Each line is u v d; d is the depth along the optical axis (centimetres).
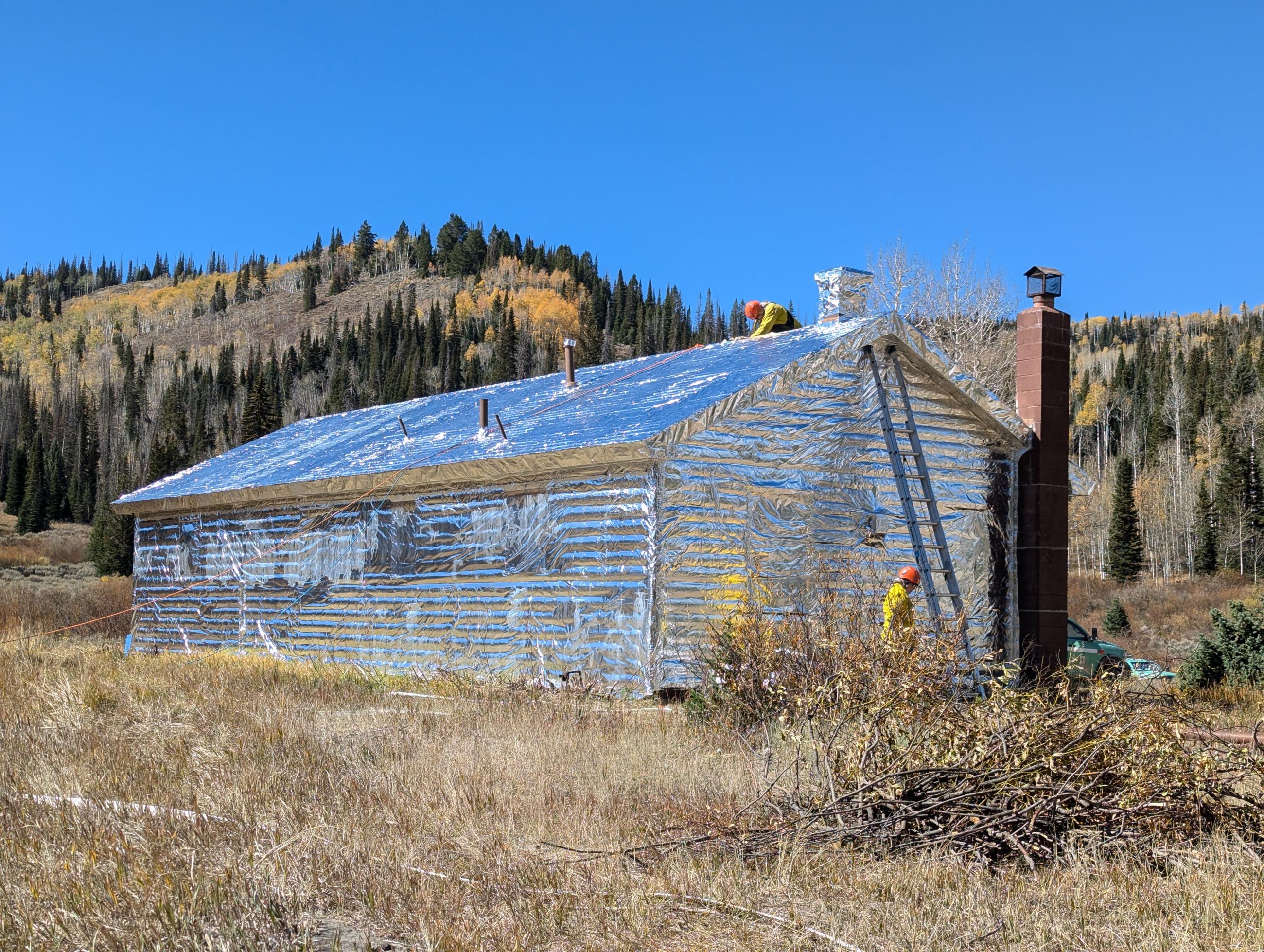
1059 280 1859
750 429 1562
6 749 935
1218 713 1242
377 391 14325
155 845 632
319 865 604
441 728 1071
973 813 670
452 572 1755
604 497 1538
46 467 11762
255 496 2119
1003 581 1819
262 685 1453
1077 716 720
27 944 496
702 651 1261
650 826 688
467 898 569
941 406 1789
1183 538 7581
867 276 2028
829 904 559
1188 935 499
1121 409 11850
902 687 803
